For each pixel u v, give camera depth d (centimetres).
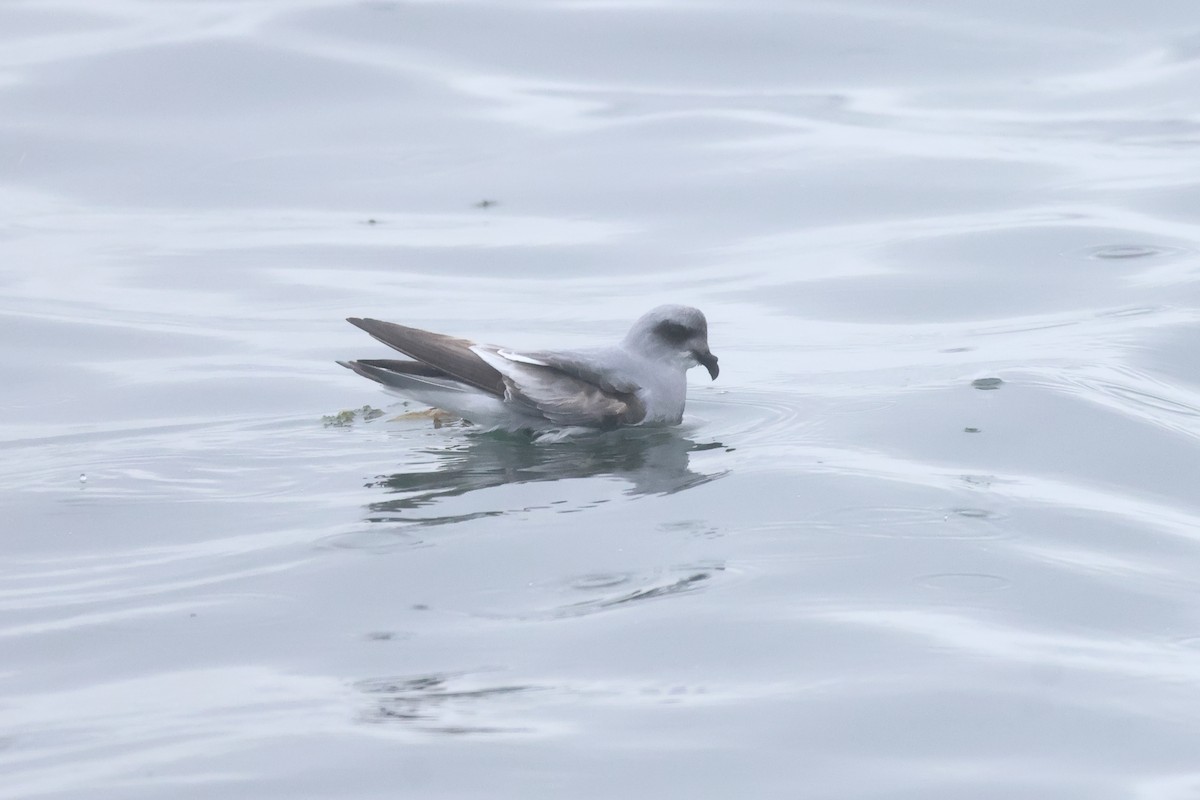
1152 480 1320
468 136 2795
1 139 2725
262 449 1441
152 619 1025
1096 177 2547
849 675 921
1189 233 2242
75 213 2473
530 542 1152
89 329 1920
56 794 789
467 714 873
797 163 2647
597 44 3209
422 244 2319
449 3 3356
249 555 1141
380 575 1091
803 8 3369
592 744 838
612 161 2681
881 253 2223
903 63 3164
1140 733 855
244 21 3262
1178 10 3375
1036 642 973
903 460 1358
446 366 1484
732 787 796
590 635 980
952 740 848
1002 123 2855
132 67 3023
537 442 1469
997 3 3422
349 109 2900
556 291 2108
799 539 1153
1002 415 1474
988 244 2234
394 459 1404
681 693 899
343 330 1927
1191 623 1010
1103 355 1697
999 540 1152
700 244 2309
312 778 803
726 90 3030
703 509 1228
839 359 1769
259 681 923
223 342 1875
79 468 1384
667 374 1545
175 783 799
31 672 946
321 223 2425
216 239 2348
